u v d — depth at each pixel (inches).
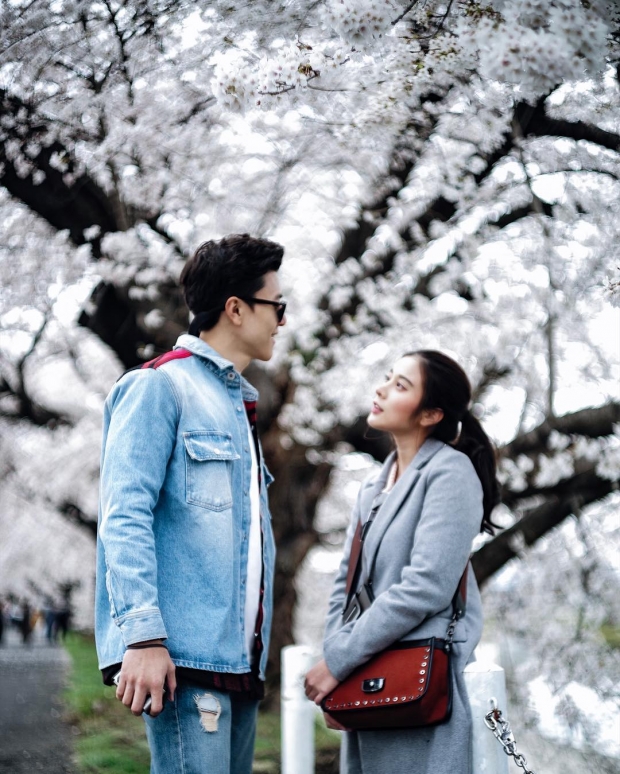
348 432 252.4
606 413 216.8
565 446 223.1
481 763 86.5
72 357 343.9
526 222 213.8
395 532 96.5
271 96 108.6
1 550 526.0
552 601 266.2
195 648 75.8
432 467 97.4
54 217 209.6
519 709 238.8
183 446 80.4
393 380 103.8
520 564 267.6
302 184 226.1
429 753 88.0
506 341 238.7
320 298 245.0
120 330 245.8
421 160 206.8
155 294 224.8
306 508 265.9
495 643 271.1
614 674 237.9
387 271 235.3
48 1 170.1
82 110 185.9
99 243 222.8
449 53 125.1
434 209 220.5
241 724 84.2
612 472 219.8
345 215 233.5
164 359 85.0
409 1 101.4
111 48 178.9
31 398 350.9
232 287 87.4
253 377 247.4
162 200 219.9
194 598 77.4
